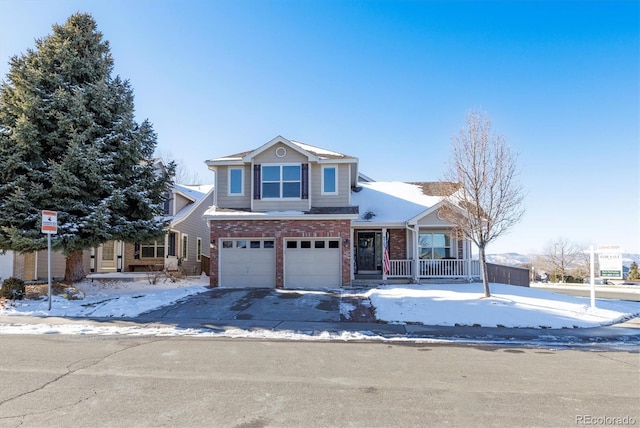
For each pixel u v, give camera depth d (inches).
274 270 714.8
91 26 687.7
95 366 273.9
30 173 587.2
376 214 824.3
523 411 199.6
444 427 179.8
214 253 718.5
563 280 1717.5
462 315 474.9
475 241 588.7
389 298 567.8
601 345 364.2
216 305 544.1
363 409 200.2
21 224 575.5
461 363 291.3
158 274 826.8
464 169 589.9
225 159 767.1
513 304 529.0
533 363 293.4
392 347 343.6
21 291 562.9
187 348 331.3
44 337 373.4
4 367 269.9
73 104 616.7
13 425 177.9
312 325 437.7
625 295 876.0
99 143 621.9
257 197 746.8
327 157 767.1
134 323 443.8
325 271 713.6
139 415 190.4
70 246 581.9
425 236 832.9
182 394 219.8
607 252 531.8
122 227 628.1
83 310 514.6
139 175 685.3
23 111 598.2
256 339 372.5
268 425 180.4
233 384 237.9
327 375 257.9
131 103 701.3
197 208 1114.1
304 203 741.3
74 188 594.9
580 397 220.5
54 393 219.5
